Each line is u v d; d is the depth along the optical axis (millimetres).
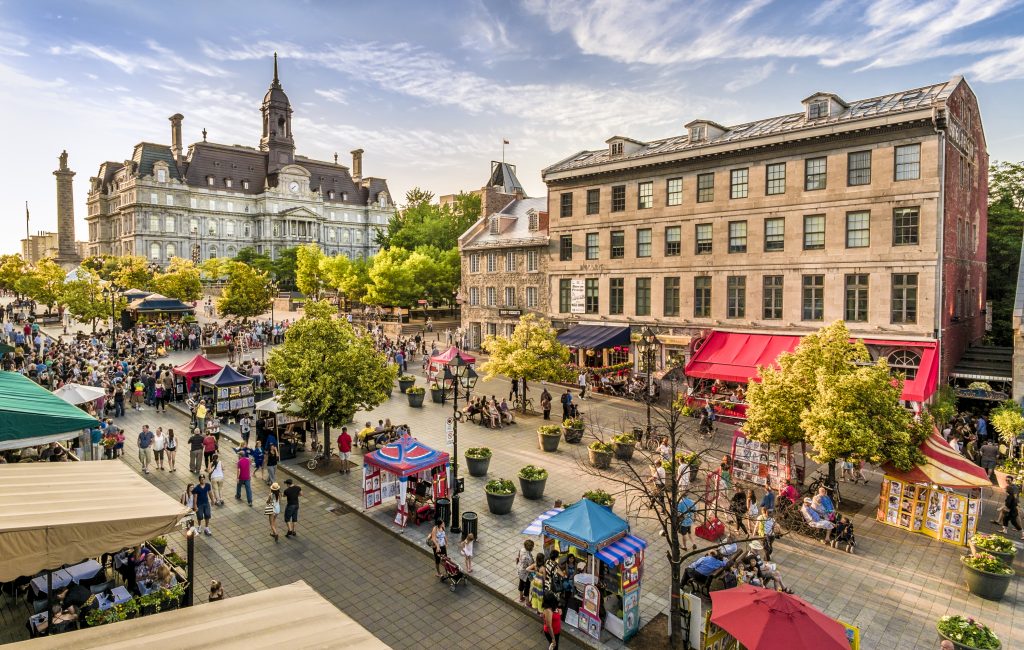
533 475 21641
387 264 67312
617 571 14891
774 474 21938
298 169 156500
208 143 150000
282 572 16609
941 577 16250
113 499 12086
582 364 43188
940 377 28609
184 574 14914
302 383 23266
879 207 29594
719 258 35281
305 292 92000
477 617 14695
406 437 20984
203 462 24031
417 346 54156
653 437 27578
